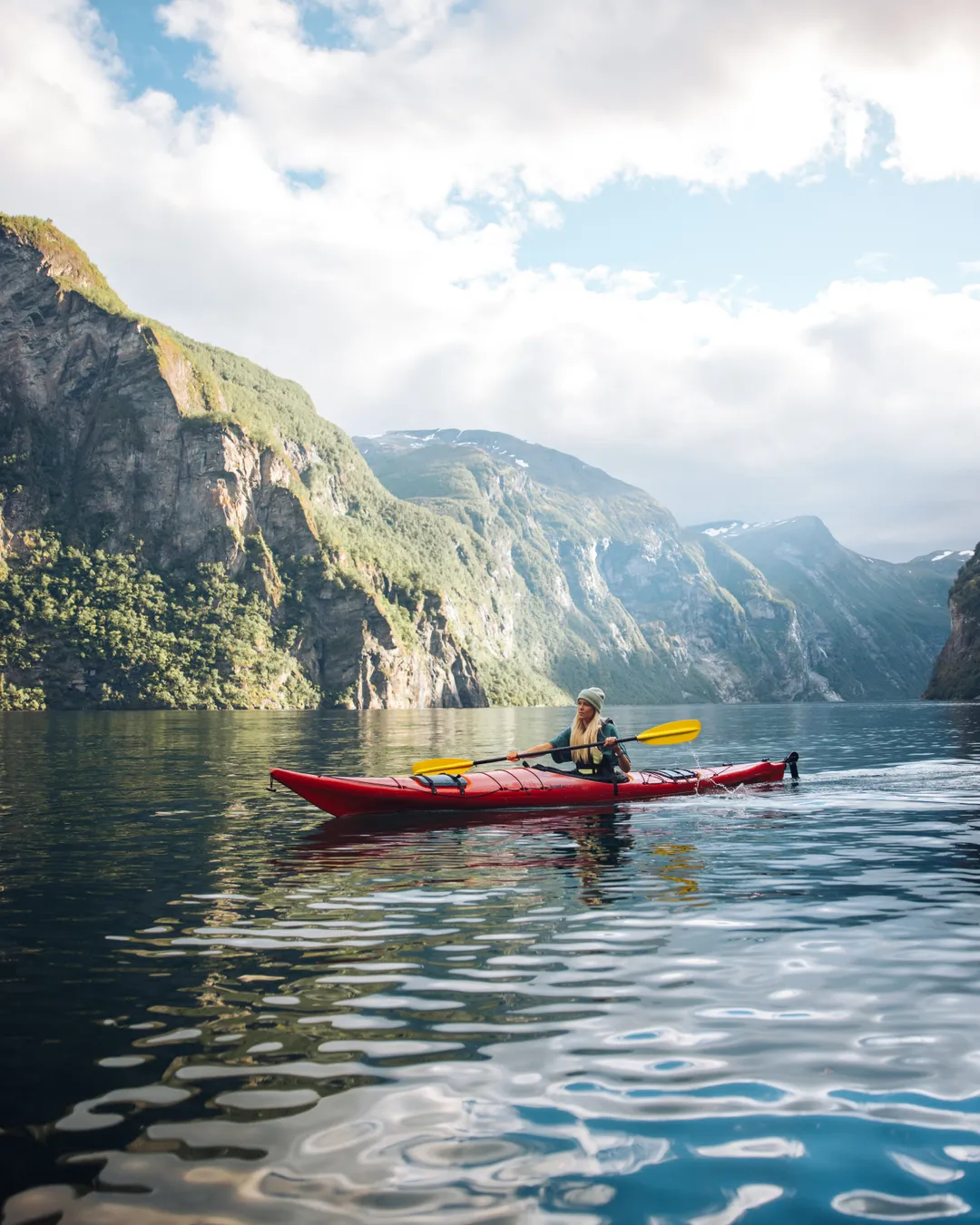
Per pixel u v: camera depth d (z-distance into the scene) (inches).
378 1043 172.1
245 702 6235.2
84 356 7160.4
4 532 6540.4
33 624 6190.9
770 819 474.6
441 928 257.4
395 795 497.7
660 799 556.1
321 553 7283.5
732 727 2015.3
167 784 704.4
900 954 228.1
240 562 6924.2
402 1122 141.0
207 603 6658.5
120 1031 179.0
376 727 2413.9
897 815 489.4
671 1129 138.8
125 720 2812.5
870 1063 161.8
